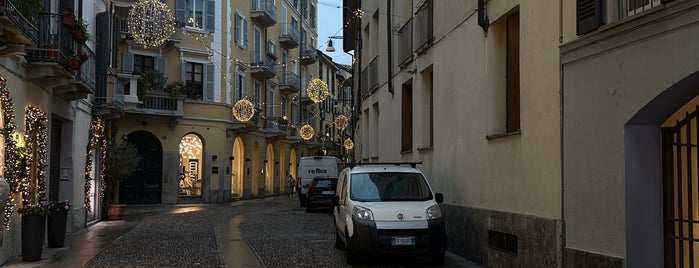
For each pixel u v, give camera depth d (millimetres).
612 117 7652
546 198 9203
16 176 12055
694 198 7461
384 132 20438
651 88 6973
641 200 7465
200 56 38312
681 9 6465
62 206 14375
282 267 11711
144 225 20609
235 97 41000
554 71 8969
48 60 12852
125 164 23500
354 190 12703
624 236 7465
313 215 25984
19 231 12742
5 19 9672
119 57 34438
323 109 66562
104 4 21281
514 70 11070
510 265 10336
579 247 8289
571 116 8508
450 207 13383
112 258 12734
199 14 38469
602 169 7848
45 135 14180
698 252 7418
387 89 20016
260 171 46625
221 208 31859
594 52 7977
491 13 11305
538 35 9523
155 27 15523
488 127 11375
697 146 7121
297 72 57688
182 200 37156
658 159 7520
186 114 37406
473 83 12195
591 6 7898
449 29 13719
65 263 11977
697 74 6375
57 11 14953
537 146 9516
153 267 11617
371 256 11789
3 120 11281
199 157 38406
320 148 64438
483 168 11719
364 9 24844
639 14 6988
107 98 20703
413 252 11391
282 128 50406
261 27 46594
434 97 14906
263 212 28141
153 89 35250
